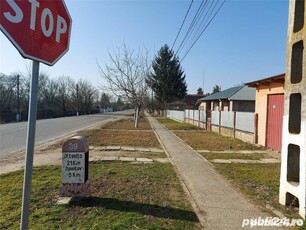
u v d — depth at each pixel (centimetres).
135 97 2369
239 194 530
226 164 835
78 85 8050
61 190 477
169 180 626
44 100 6850
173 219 402
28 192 196
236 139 1538
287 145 472
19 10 175
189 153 1031
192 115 3086
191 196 513
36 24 192
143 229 365
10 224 369
